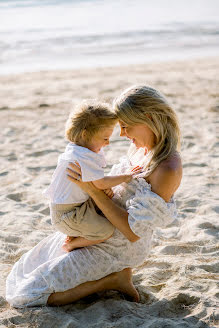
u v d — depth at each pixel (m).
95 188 2.69
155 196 2.62
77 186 2.74
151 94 2.62
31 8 31.25
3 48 17.17
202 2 36.28
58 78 11.71
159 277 3.15
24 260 3.04
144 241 2.86
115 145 6.29
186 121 7.29
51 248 3.06
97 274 2.81
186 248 3.52
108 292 3.00
